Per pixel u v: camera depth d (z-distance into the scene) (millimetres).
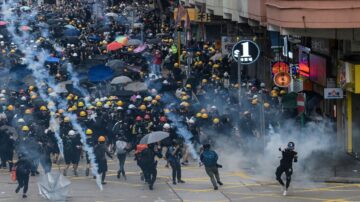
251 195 77250
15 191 79562
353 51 92188
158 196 78250
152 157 80688
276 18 91562
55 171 90500
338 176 83188
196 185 82750
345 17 83688
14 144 94375
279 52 124000
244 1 123062
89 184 84562
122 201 76375
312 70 106062
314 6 84750
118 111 101688
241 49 96875
